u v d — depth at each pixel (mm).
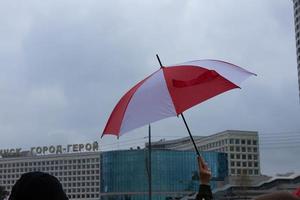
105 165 188875
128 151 183625
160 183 176500
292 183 159875
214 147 185125
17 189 4742
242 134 185125
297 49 133875
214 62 8625
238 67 8711
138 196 179000
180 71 8422
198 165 7672
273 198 4168
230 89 8242
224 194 164750
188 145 183500
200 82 8305
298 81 129125
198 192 7527
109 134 8609
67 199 4848
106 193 186875
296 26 135125
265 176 170875
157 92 8305
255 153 186125
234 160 182750
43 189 4719
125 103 8500
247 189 164375
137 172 181375
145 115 8219
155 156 177750
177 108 8125
